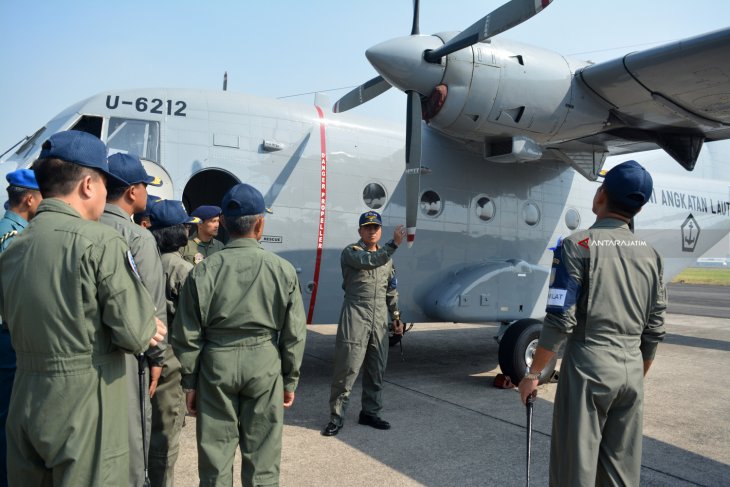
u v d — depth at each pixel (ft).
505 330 22.86
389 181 22.38
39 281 6.21
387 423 16.05
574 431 7.93
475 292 22.39
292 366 8.98
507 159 20.70
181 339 8.45
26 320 6.21
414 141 18.58
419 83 18.37
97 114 18.42
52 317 6.16
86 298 6.30
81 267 6.24
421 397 19.69
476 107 18.78
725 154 37.40
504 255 25.11
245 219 8.82
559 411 8.36
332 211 21.01
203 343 8.64
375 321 15.60
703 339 35.24
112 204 9.02
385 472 12.85
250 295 8.48
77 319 6.22
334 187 21.12
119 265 6.57
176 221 11.53
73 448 6.16
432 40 18.57
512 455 14.10
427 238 23.03
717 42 16.30
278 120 20.65
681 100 19.60
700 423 17.15
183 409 10.75
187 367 8.46
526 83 18.99
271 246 19.88
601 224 8.75
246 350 8.50
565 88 19.60
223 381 8.36
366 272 15.38
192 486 11.84
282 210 20.07
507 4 16.11
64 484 6.15
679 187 32.94
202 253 18.75
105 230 6.63
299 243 20.39
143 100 18.98
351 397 19.44
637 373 8.09
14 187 10.02
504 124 19.38
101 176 7.05
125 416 6.87
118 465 6.66
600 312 8.05
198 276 8.51
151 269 8.93
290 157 20.45
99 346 6.49
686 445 15.15
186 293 8.58
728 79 17.84
